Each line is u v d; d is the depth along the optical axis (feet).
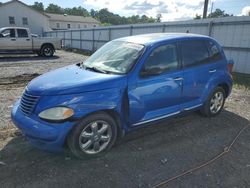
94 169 11.14
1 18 144.77
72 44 98.02
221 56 17.35
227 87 17.92
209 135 14.76
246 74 37.45
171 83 13.97
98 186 10.03
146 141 13.79
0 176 10.51
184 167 11.43
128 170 11.12
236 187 10.11
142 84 12.75
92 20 243.60
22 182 10.16
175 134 14.75
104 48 15.65
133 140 13.84
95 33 79.51
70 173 10.81
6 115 17.53
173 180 10.48
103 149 12.17
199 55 15.74
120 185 10.12
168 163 11.73
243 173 11.07
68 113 10.77
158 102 13.65
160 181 10.41
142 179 10.52
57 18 217.36
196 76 15.31
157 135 14.55
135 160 11.91
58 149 11.28
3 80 30.09
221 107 17.97
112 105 11.80
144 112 13.20
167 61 13.88
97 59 14.64
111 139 12.31
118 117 12.35
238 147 13.46
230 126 16.20
